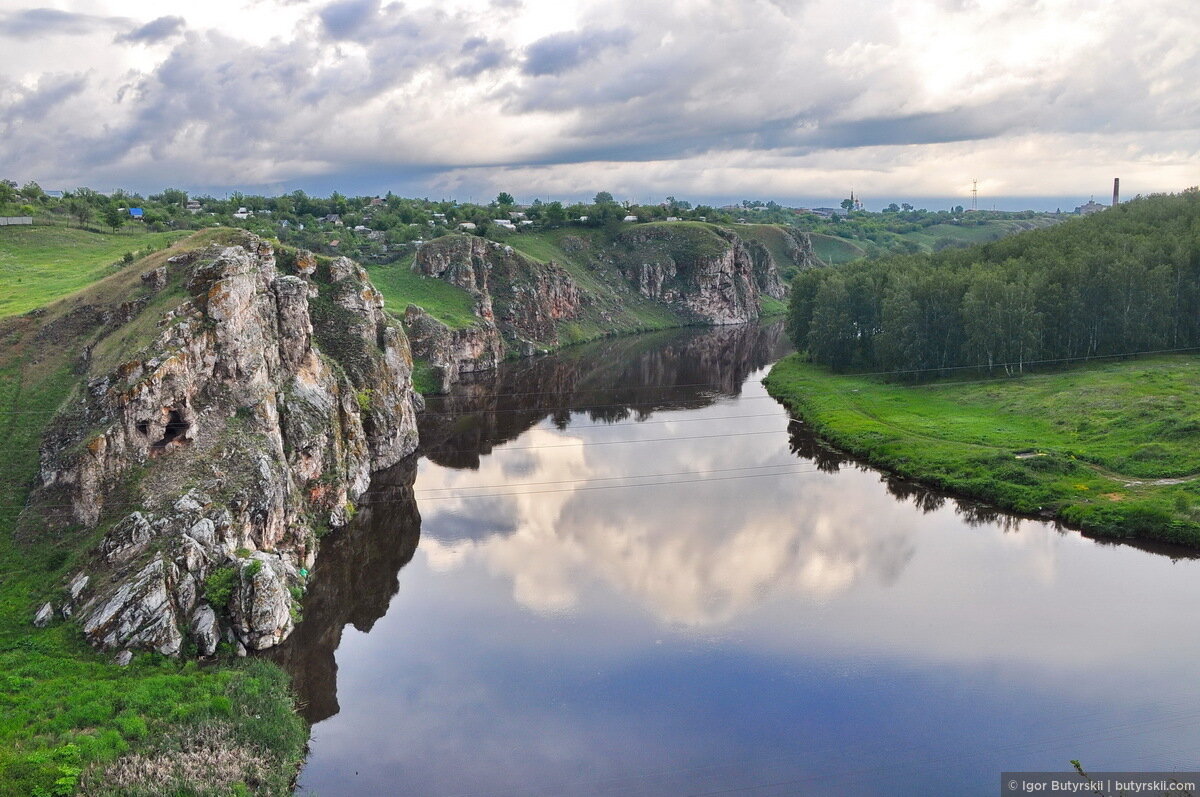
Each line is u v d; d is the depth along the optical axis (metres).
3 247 134.12
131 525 59.56
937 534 86.38
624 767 50.09
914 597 72.00
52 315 84.31
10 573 58.97
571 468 112.94
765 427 134.38
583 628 67.75
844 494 100.00
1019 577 75.44
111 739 45.34
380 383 110.12
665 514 93.81
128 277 86.31
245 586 59.81
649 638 65.94
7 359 79.00
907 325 146.88
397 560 81.00
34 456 68.19
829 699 57.09
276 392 81.94
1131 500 86.38
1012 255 176.12
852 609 70.00
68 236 146.75
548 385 178.50
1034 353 137.75
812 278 189.62
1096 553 80.00
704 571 78.25
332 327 108.50
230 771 44.84
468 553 82.88
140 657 53.78
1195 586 72.25
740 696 57.62
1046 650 62.59
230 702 50.66
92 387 70.25
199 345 72.12
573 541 85.88
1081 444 103.88
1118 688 57.38
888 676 59.69
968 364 143.62
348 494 93.62
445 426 138.38
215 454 68.19
